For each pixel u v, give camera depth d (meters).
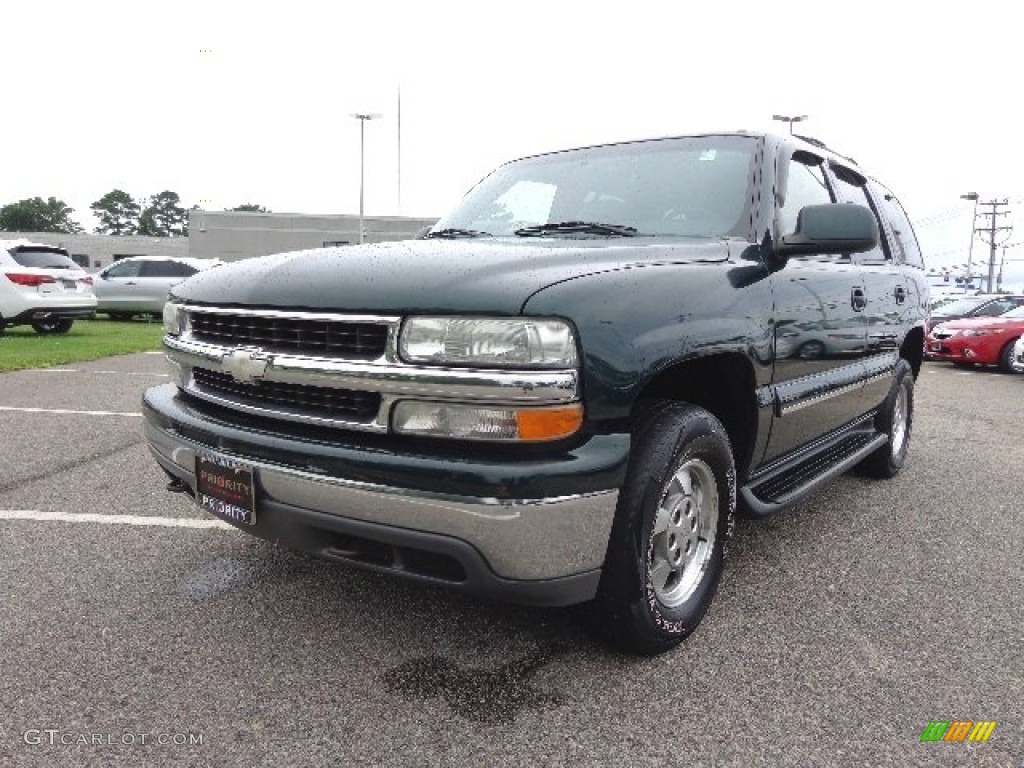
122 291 18.55
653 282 2.25
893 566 3.26
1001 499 4.34
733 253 2.73
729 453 2.58
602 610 2.27
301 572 3.04
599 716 2.10
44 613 2.66
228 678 2.26
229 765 1.88
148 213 125.38
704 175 3.12
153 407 2.68
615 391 2.02
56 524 3.57
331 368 2.10
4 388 7.62
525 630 2.58
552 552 1.98
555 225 3.04
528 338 1.93
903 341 4.47
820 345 3.18
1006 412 7.95
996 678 2.33
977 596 2.95
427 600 2.80
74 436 5.40
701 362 2.49
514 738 2.00
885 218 4.53
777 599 2.89
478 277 2.06
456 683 2.25
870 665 2.40
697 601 2.54
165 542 3.36
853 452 3.90
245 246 48.22
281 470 2.15
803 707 2.16
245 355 2.29
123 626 2.58
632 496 2.19
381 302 2.06
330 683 2.24
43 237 59.75
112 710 2.10
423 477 1.95
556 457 1.96
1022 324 12.65
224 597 2.81
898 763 1.92
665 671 2.34
